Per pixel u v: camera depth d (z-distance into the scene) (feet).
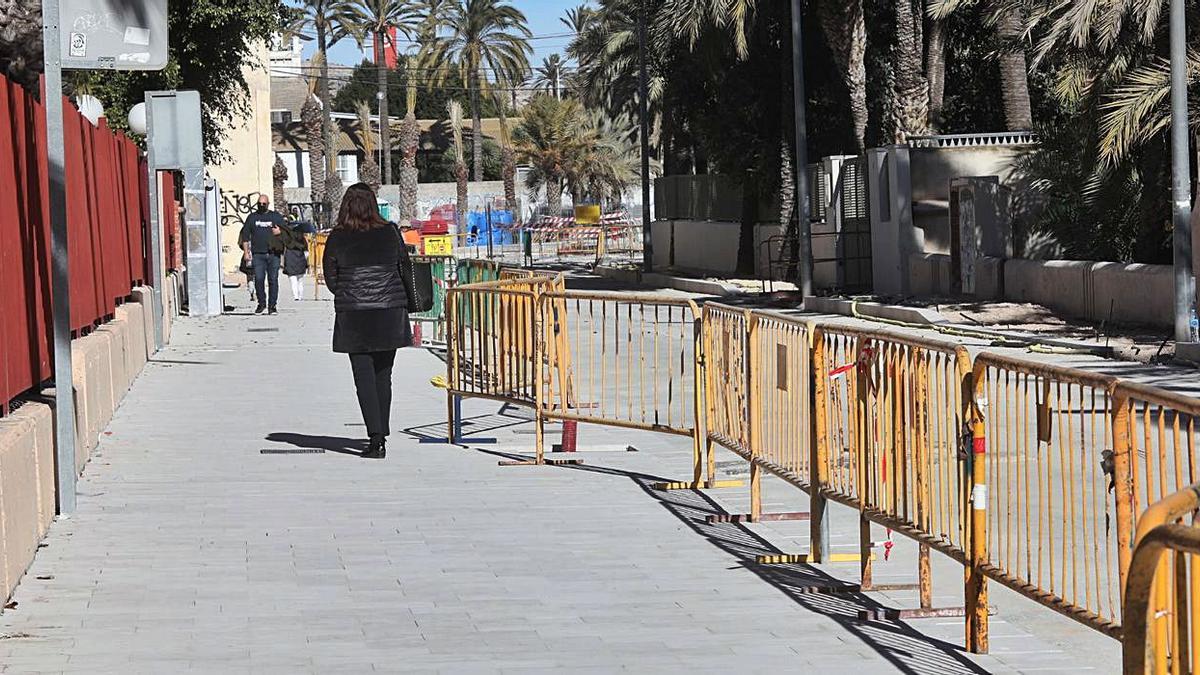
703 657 21.01
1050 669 20.53
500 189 334.85
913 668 20.56
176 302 97.71
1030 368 19.80
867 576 25.66
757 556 28.30
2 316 26.76
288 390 56.70
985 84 148.97
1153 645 11.80
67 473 31.58
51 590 25.02
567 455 41.50
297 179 357.00
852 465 26.27
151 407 51.31
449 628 22.62
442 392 57.57
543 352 40.24
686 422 47.14
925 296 112.37
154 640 21.79
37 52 69.72
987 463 21.91
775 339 30.48
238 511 32.50
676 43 151.74
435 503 33.76
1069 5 83.30
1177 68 72.33
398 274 40.40
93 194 47.57
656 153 315.58
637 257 229.04
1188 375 65.00
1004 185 104.83
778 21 145.79
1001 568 21.29
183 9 108.06
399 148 366.84
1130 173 97.71
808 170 140.97
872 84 144.56
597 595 24.98
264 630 22.41
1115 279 86.43
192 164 72.95
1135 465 17.16
